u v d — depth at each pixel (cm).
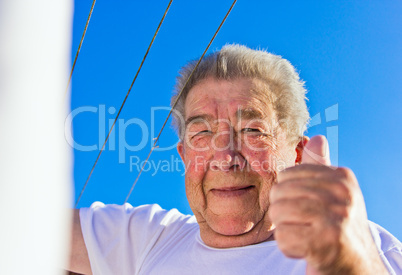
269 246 119
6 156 27
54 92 29
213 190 123
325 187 48
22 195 27
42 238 28
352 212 48
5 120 27
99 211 152
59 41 30
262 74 128
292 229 47
